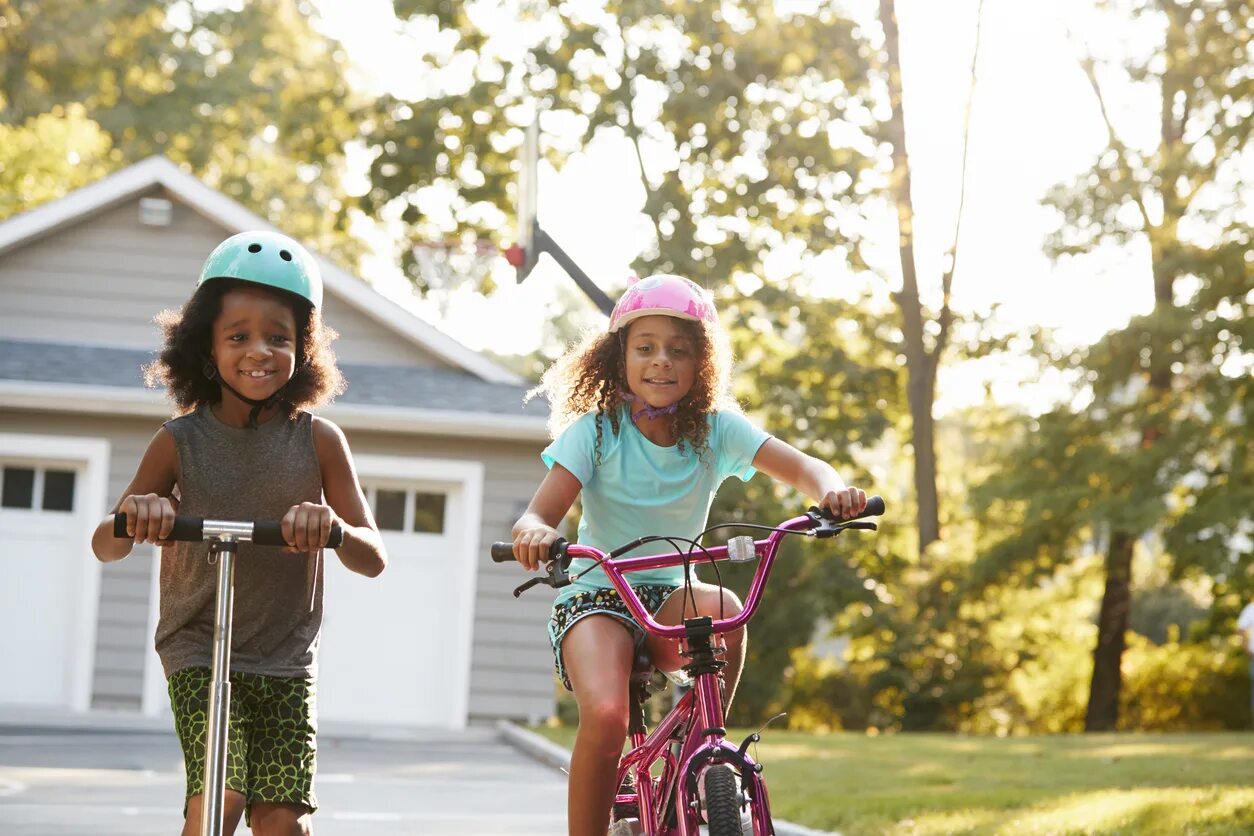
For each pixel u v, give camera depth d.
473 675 17.92
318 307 4.39
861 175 26.83
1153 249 24.52
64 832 8.41
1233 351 23.67
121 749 13.96
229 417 4.36
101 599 17.36
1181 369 24.77
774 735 16.77
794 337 32.44
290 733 4.30
